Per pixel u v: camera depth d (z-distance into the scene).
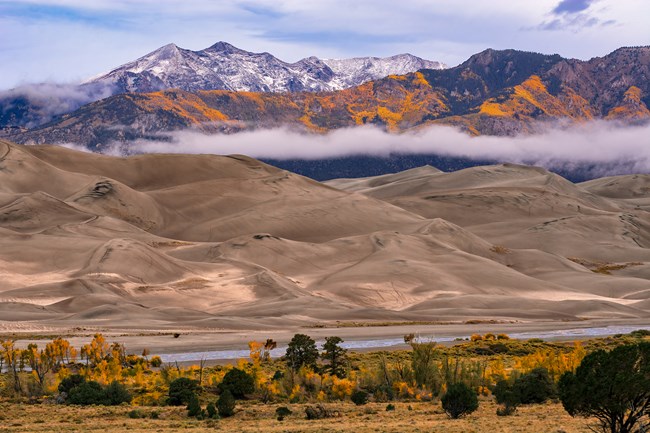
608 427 50.34
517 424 57.38
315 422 63.00
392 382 85.12
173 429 59.66
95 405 77.81
